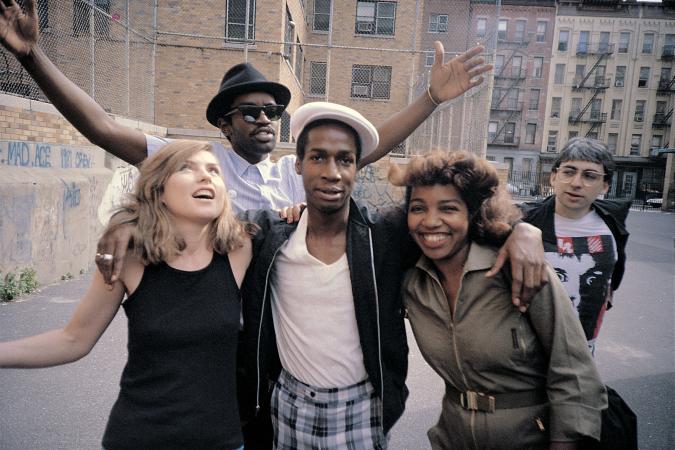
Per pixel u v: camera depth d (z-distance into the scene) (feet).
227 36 43.27
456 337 5.02
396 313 5.64
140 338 4.71
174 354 4.74
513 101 141.69
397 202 6.02
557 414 4.61
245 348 5.81
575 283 7.88
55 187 21.47
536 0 133.59
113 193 24.47
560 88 147.74
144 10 41.52
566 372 4.66
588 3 144.05
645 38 145.07
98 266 4.57
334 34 65.82
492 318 4.91
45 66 5.97
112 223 4.85
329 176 5.08
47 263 21.07
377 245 5.49
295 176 9.39
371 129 5.22
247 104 8.35
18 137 20.31
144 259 4.79
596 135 149.07
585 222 8.05
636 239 50.78
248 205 8.61
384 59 65.77
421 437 10.22
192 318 4.78
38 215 20.33
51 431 9.77
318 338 5.49
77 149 24.31
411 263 5.56
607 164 7.62
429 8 72.33
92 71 30.55
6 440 9.39
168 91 42.80
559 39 146.61
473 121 36.01
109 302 4.89
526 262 4.64
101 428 9.93
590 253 7.88
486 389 5.07
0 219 18.21
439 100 7.29
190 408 4.70
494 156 144.46
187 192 4.81
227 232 5.17
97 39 35.42
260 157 8.85
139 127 33.88
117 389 11.68
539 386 5.04
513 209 5.22
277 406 5.84
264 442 6.32
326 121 5.13
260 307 5.62
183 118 42.98
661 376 13.75
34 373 12.44
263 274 5.57
